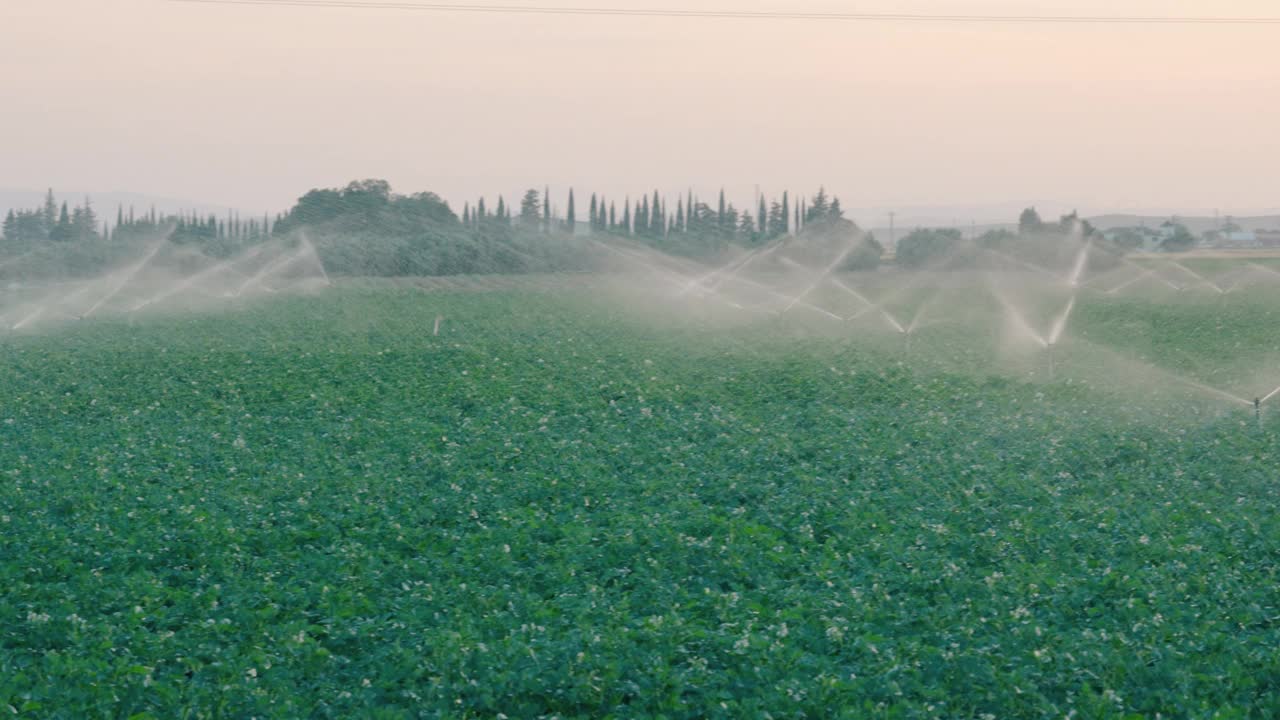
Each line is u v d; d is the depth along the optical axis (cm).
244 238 8788
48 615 1262
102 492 1828
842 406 2620
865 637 1166
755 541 1523
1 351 3981
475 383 2936
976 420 2394
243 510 1702
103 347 4050
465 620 1233
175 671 1148
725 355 3556
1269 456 2027
